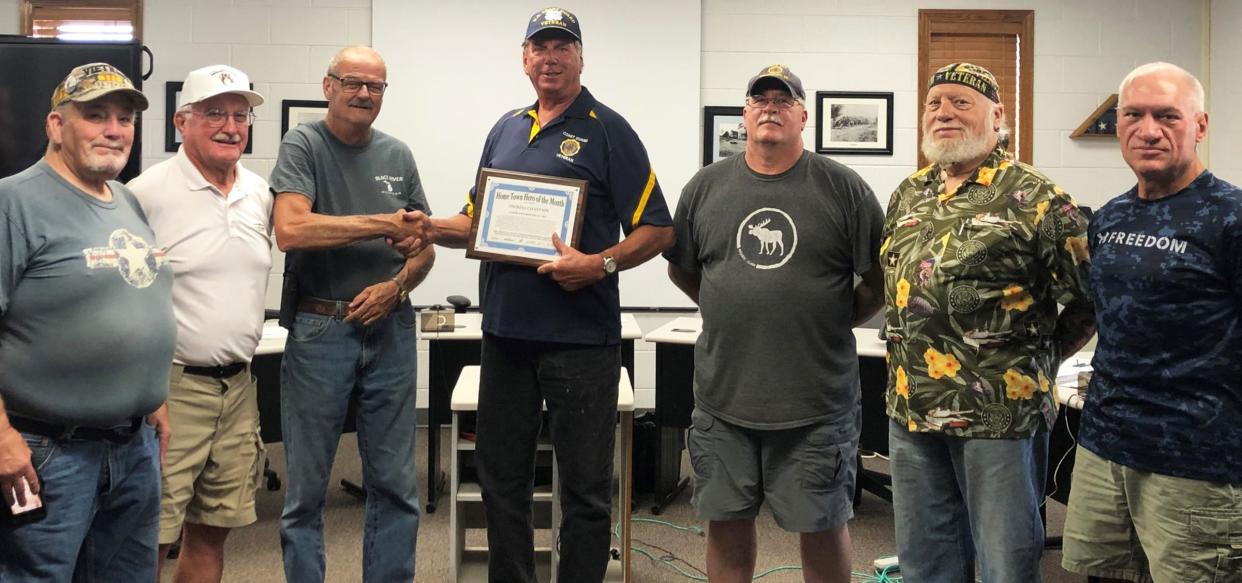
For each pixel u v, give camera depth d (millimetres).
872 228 2305
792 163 2344
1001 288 1997
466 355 4125
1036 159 5633
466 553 3150
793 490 2318
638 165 2189
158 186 2289
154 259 1957
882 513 4004
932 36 5590
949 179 2117
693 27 5477
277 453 4891
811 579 2463
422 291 5496
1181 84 1835
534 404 2223
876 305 2426
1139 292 1853
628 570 2914
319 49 5480
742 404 2316
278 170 2348
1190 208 1825
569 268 2072
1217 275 1781
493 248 2127
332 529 3709
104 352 1827
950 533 2133
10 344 1778
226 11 5438
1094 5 5570
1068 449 3033
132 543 2045
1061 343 2152
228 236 2340
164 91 5434
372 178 2451
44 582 1818
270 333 3896
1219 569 1808
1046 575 3238
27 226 1753
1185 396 1828
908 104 5598
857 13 5570
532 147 2203
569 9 5449
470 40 5438
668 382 3926
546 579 2855
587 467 2160
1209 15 5512
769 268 2295
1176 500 1834
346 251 2369
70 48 3066
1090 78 5602
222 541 2484
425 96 5441
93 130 1824
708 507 2395
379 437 2473
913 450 2127
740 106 5570
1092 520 2014
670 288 5551
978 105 2025
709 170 2475
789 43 5574
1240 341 1775
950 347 2023
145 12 5402
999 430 1986
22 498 1752
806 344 2285
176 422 2277
